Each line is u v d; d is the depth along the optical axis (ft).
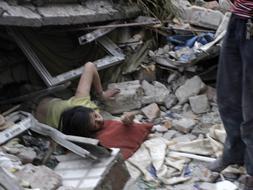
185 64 14.35
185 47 14.88
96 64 14.10
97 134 11.83
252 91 9.24
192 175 10.96
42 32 14.15
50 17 12.69
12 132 10.67
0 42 13.96
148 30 15.96
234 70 9.60
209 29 15.56
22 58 14.07
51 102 12.53
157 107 13.67
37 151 10.61
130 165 11.10
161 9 16.34
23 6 12.51
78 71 13.78
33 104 12.87
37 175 9.00
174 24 15.81
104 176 9.42
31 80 14.23
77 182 9.34
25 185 8.57
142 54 15.40
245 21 9.01
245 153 10.12
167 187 10.56
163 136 12.52
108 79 15.03
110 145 11.51
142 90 14.29
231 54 9.50
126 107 13.83
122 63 15.11
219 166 10.81
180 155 11.55
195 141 11.82
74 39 15.15
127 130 11.92
